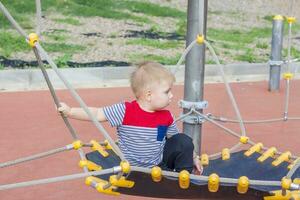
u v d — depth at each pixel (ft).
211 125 29.30
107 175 15.31
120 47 45.78
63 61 42.34
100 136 27.35
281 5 59.11
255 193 13.96
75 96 13.91
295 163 14.61
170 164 15.89
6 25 46.42
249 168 16.89
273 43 36.81
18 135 27.07
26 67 41.04
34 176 21.70
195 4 20.62
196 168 16.53
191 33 20.94
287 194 13.88
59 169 22.48
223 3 58.03
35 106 32.32
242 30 52.54
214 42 49.32
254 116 31.42
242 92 37.17
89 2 52.03
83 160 15.72
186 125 21.67
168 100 15.16
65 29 47.57
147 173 13.44
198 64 21.12
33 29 46.29
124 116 15.24
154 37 48.19
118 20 50.37
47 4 50.80
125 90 36.91
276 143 26.86
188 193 14.33
